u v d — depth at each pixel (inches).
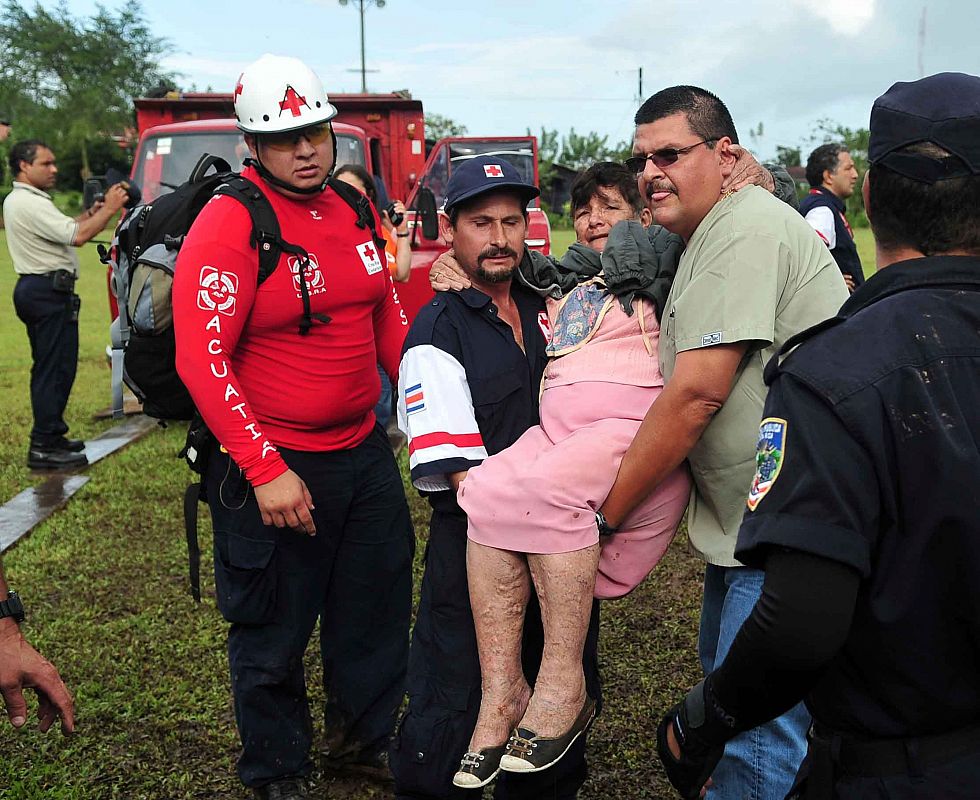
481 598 86.0
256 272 103.7
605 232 110.3
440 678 93.0
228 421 101.4
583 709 87.6
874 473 51.4
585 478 82.5
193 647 157.2
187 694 141.6
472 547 86.0
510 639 86.7
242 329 105.5
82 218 252.8
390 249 253.3
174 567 192.2
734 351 79.5
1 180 1722.4
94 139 2134.6
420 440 90.3
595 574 84.2
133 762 125.6
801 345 56.6
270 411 108.3
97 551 201.0
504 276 92.1
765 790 87.5
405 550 120.7
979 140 53.4
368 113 369.7
